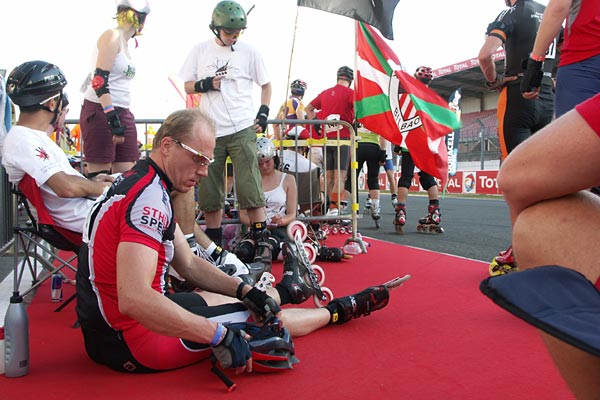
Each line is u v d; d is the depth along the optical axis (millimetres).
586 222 1046
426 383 1996
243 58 4414
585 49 2730
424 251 5539
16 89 2723
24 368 2074
